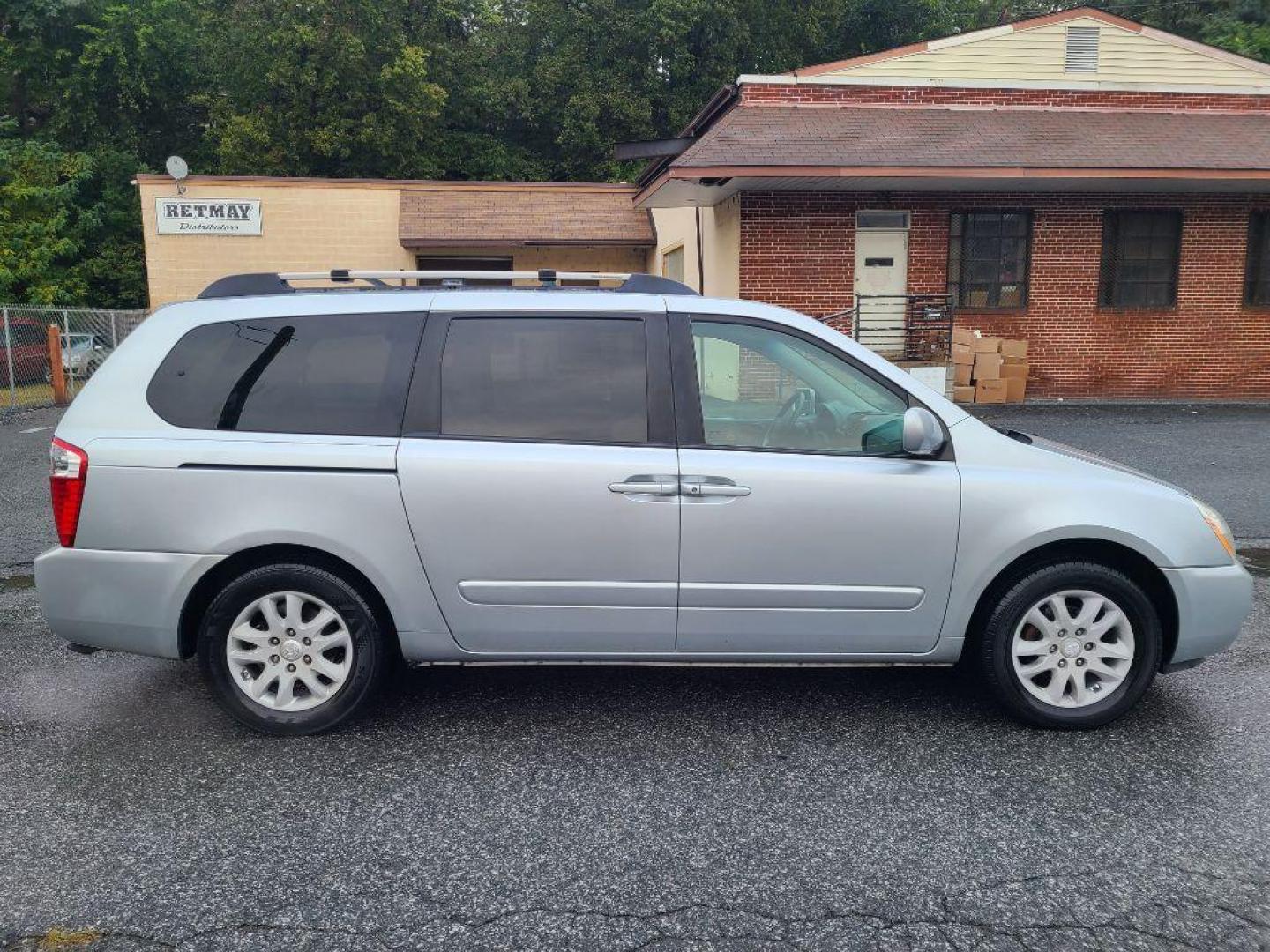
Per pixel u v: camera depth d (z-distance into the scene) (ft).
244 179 68.13
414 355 12.89
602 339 13.08
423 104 99.81
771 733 13.33
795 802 11.35
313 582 12.66
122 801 11.32
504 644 12.98
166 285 68.33
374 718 13.76
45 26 108.27
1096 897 9.46
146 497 12.45
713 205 55.93
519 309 13.12
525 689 14.90
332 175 100.48
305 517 12.44
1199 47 55.72
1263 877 9.80
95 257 102.32
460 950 8.64
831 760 12.46
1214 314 54.19
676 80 112.88
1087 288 53.31
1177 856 10.19
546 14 113.60
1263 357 54.65
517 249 72.43
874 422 13.32
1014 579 13.15
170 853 10.21
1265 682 15.11
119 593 12.55
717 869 9.96
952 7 124.16
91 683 15.10
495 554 12.62
